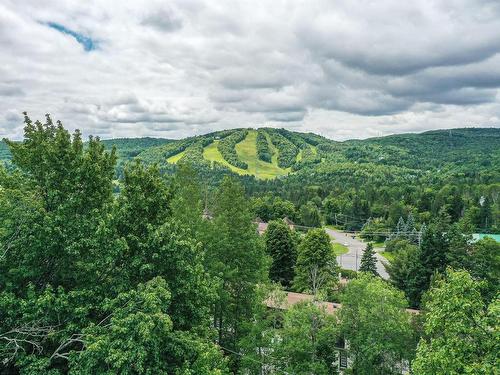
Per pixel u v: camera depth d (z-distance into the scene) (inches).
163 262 771.4
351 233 5290.4
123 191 832.3
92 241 690.2
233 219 1422.2
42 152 755.4
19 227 664.4
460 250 2172.7
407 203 5467.5
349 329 1173.7
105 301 652.7
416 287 2106.3
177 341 696.4
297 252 2689.5
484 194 5807.1
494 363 577.6
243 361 1135.0
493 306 616.1
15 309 646.5
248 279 1403.8
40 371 607.2
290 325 1123.9
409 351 1151.0
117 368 585.9
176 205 1330.0
